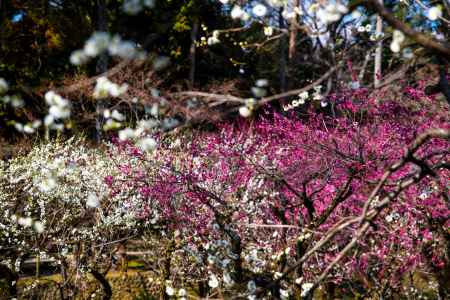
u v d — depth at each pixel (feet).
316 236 16.87
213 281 13.71
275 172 18.39
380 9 6.75
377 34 11.76
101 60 49.21
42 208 22.81
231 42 58.18
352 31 11.60
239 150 21.07
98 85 8.79
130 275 27.89
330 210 14.94
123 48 7.35
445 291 18.21
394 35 7.68
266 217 20.25
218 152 22.16
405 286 23.71
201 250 19.52
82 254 23.49
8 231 23.48
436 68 14.03
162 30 58.95
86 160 26.00
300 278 14.55
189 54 65.77
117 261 30.66
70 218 23.97
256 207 20.07
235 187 20.66
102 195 23.58
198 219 19.76
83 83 9.27
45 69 57.77
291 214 18.51
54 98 9.12
